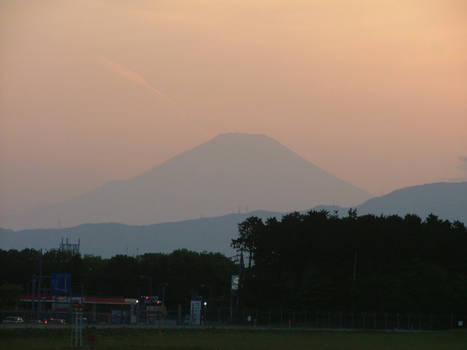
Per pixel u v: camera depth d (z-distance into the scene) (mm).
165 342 132250
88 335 140500
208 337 149875
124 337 142625
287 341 145250
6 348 115750
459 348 139375
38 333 142000
